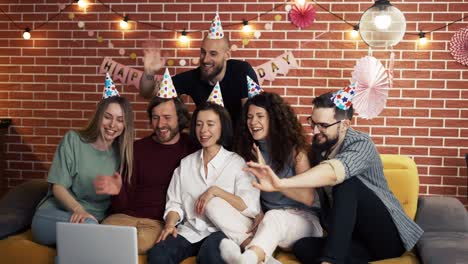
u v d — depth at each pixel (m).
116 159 2.88
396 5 3.81
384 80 3.68
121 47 4.08
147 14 4.04
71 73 4.16
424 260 2.48
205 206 2.58
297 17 3.87
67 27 4.14
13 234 2.85
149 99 3.91
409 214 2.96
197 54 4.01
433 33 3.78
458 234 2.79
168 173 2.88
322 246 2.47
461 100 3.78
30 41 4.19
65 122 4.20
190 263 2.53
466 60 3.74
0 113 4.25
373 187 2.56
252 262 2.25
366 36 3.29
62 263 2.39
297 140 2.71
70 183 2.81
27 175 4.25
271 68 3.93
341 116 2.56
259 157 2.36
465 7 3.73
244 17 3.94
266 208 2.79
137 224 2.71
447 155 3.82
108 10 4.08
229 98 3.35
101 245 2.31
